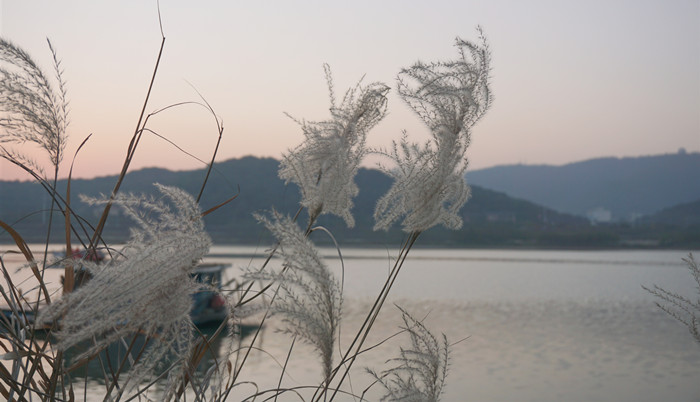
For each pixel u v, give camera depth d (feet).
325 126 4.85
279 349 43.50
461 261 275.80
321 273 3.81
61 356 4.13
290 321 3.92
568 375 50.01
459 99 5.01
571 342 67.41
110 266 3.53
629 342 67.92
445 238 482.69
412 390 4.43
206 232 3.89
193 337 4.22
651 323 82.94
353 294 115.75
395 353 42.45
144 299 3.43
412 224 4.95
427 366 4.54
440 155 4.93
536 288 141.49
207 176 4.65
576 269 220.43
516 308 99.86
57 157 4.62
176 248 3.63
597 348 63.57
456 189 5.01
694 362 56.18
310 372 37.68
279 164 4.82
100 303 3.24
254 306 3.93
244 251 274.36
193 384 4.15
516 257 322.96
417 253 370.32
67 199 4.43
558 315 91.81
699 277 5.64
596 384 47.29
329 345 4.05
